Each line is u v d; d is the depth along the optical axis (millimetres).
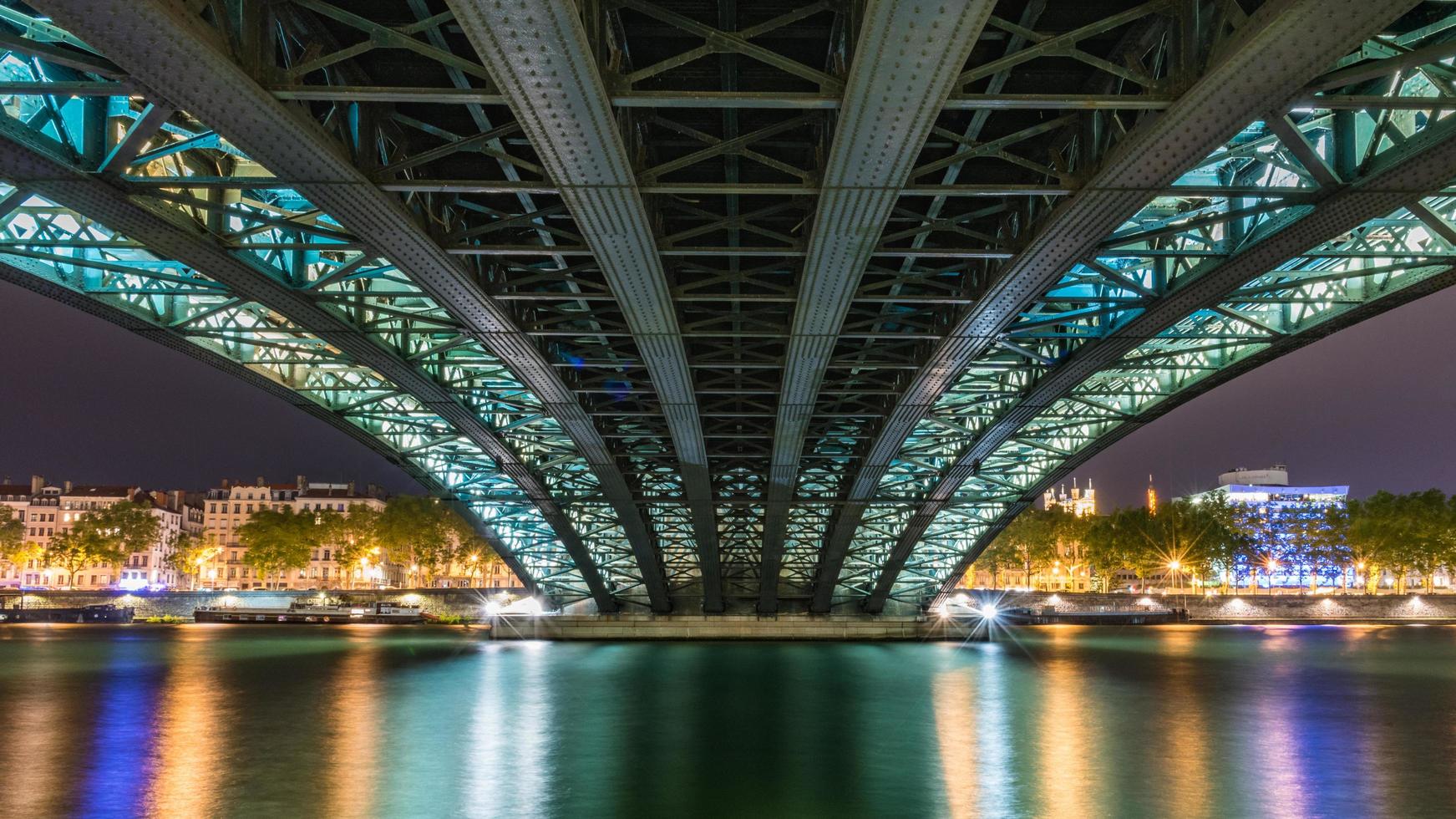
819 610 91438
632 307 28906
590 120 18062
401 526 161250
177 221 24094
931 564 87938
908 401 40500
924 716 41969
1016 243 25469
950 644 88312
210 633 100688
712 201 27156
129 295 33219
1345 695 49938
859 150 19094
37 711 42406
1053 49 16766
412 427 50812
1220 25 16312
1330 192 22047
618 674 60094
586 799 26297
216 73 16516
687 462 48750
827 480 58750
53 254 27938
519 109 17656
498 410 45562
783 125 20578
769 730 38250
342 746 33844
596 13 16500
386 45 16578
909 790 27469
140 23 15070
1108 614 129500
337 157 19875
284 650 77938
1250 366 41219
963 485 63500
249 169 26938
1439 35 19703
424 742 34875
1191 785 28078
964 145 22812
